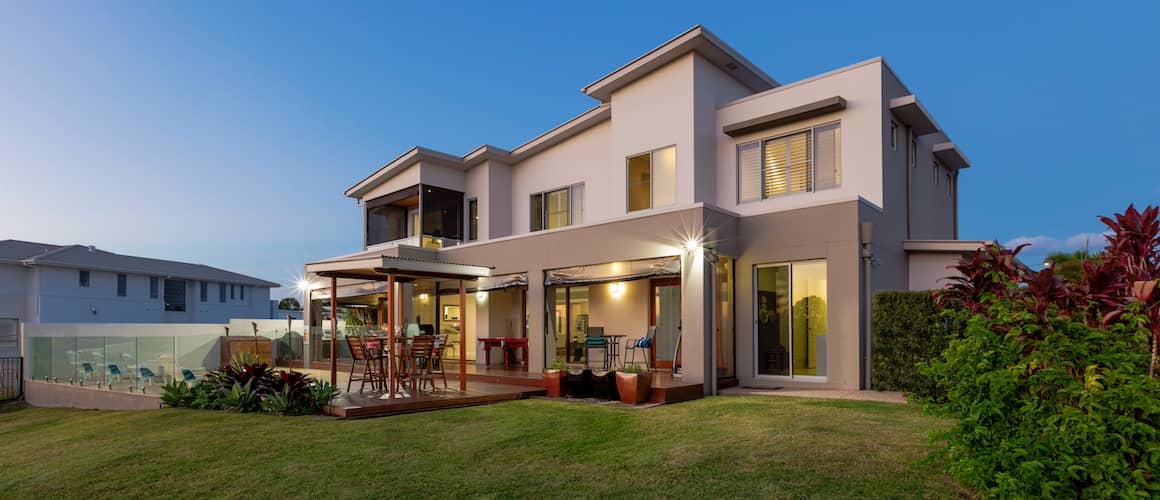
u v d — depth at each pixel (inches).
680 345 514.9
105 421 425.4
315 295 763.4
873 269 472.7
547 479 242.2
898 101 523.8
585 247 550.0
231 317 1555.1
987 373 176.4
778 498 203.9
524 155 781.3
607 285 663.1
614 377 442.6
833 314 466.0
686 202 577.3
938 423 302.0
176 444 316.8
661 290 615.2
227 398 421.1
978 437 180.2
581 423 343.9
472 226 807.1
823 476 221.8
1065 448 161.2
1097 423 158.9
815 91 547.8
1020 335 176.4
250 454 292.5
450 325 817.5
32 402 740.0
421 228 767.7
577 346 689.0
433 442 307.4
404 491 233.0
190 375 530.0
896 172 540.4
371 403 398.0
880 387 444.5
